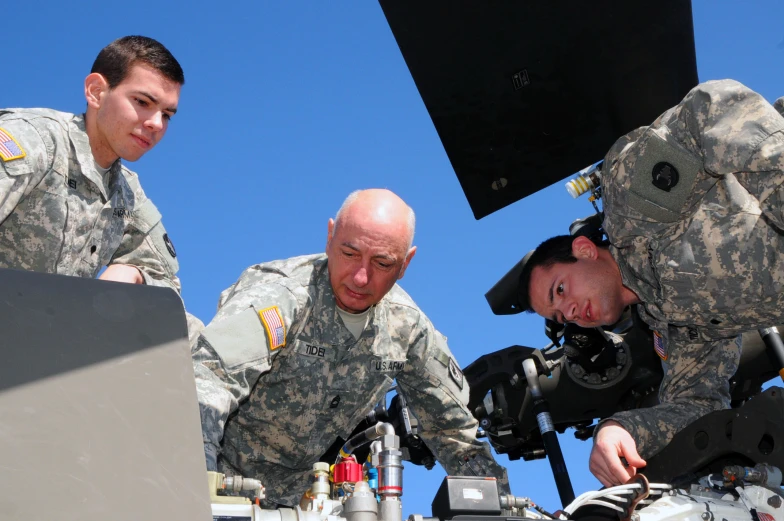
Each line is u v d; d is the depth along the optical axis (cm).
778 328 372
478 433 389
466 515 178
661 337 338
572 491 331
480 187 336
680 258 290
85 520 114
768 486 239
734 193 286
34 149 305
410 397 357
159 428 130
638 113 313
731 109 264
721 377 325
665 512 226
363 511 154
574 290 350
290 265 341
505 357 382
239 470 343
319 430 342
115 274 336
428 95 306
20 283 143
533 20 288
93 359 136
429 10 284
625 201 295
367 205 319
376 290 323
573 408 384
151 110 324
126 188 356
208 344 287
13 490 114
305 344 326
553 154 324
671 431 292
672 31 295
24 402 126
